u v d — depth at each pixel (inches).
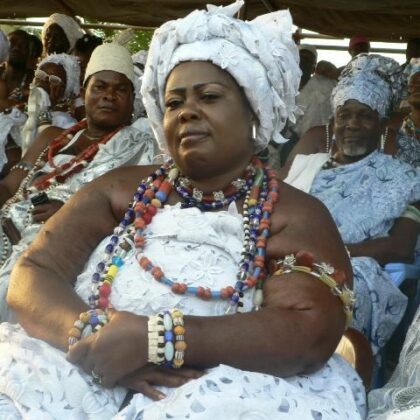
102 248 94.4
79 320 86.3
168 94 93.3
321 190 166.7
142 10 296.5
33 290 91.4
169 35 94.7
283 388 82.5
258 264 90.0
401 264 155.3
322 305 86.8
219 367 81.7
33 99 208.4
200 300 88.2
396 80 168.9
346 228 159.8
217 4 283.3
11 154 206.5
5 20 342.0
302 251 88.7
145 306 88.1
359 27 285.0
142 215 93.6
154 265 89.6
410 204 161.9
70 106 224.8
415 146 174.4
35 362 84.4
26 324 90.7
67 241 95.4
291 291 87.5
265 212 92.6
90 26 340.2
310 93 241.0
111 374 83.0
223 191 95.0
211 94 91.7
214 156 92.4
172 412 79.3
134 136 169.6
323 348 86.7
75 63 224.1
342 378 90.6
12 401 84.6
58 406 83.0
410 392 95.7
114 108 171.2
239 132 93.4
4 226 166.1
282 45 95.6
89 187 98.7
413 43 278.5
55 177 165.8
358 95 165.6
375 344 146.6
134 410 81.9
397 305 148.6
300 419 80.6
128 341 82.4
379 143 174.4
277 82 95.0
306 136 181.3
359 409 93.3
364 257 152.2
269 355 84.3
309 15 284.2
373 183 163.2
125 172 99.4
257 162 97.3
